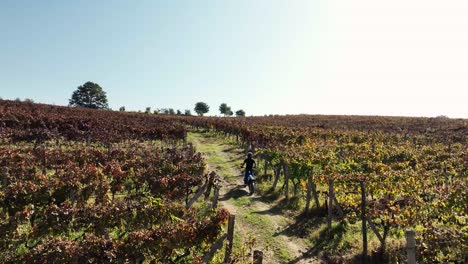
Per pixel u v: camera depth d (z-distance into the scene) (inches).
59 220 334.6
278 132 1339.8
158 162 684.7
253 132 1252.5
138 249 276.8
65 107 2164.1
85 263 255.1
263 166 927.7
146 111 3408.0
